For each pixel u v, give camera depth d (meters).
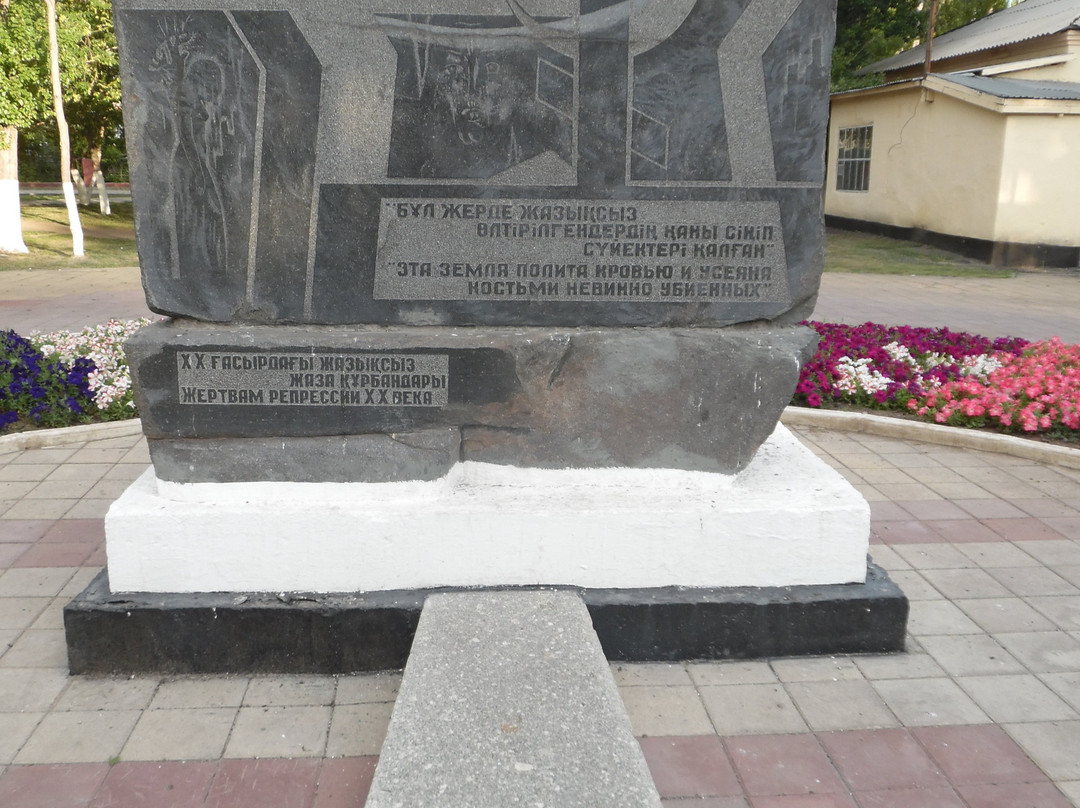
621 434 3.26
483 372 3.15
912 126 18.22
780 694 2.99
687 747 2.72
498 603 3.05
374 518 3.09
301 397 3.12
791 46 3.05
